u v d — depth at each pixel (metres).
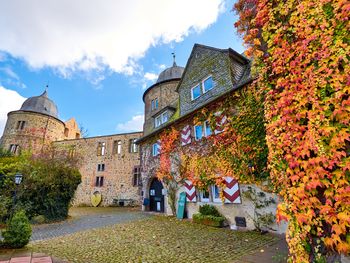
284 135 3.01
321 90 2.72
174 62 20.39
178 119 11.05
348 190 2.30
